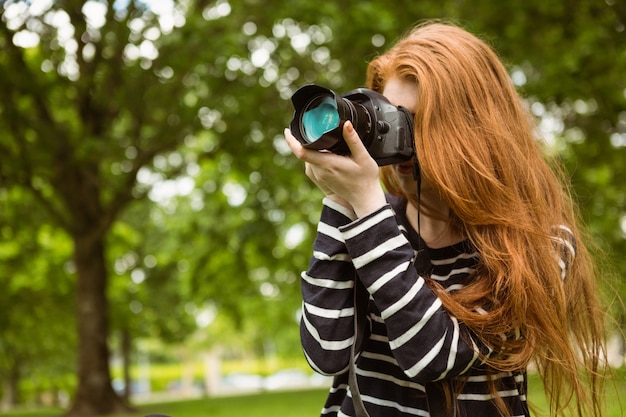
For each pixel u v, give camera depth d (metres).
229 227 13.27
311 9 8.20
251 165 10.65
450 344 1.37
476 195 1.44
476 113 1.49
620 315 1.93
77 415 10.89
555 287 1.44
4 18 8.38
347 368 1.45
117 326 17.78
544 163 1.60
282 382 52.22
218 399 13.80
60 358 23.38
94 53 9.69
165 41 8.16
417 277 1.40
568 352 1.44
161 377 50.31
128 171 10.38
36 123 9.47
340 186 1.43
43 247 15.09
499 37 8.16
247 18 8.73
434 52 1.54
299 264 13.25
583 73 8.01
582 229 1.95
